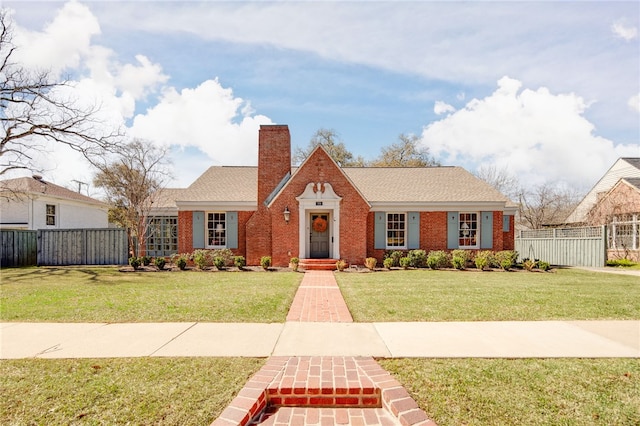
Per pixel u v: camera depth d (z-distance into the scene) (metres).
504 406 3.31
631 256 21.31
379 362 4.39
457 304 7.73
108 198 28.98
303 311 7.10
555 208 41.22
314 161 16.42
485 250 16.88
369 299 8.30
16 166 18.03
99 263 17.52
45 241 17.38
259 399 3.47
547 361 4.43
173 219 22.97
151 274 13.55
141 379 3.87
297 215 16.41
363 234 16.36
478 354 4.67
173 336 5.43
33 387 3.68
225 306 7.47
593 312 7.03
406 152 40.66
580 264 18.23
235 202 17.39
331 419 3.40
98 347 4.93
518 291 9.42
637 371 4.12
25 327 5.95
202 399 3.44
